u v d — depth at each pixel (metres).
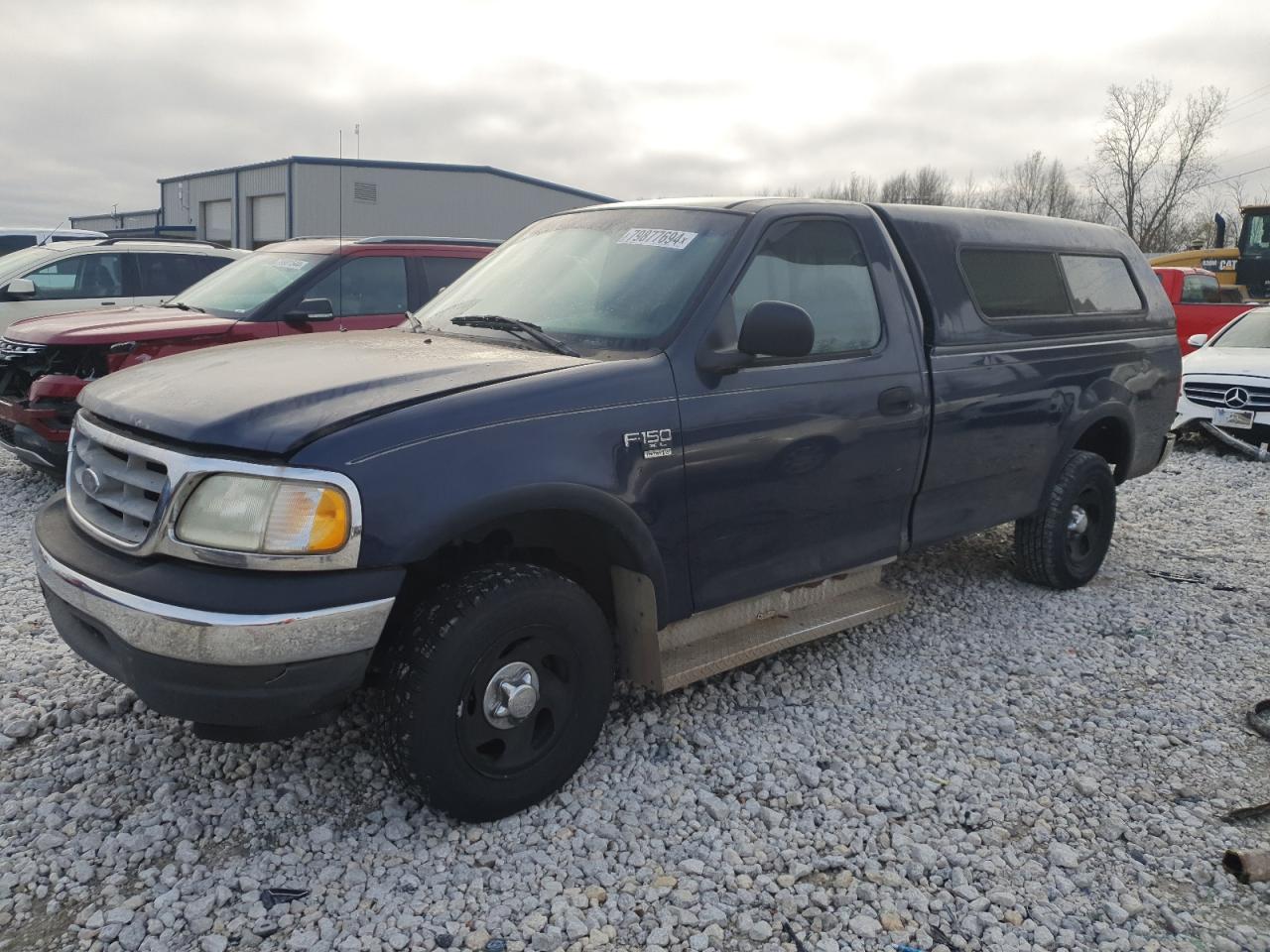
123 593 2.74
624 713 3.91
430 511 2.81
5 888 2.76
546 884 2.86
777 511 3.77
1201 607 5.40
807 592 4.15
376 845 3.01
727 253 3.71
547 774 3.20
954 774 3.58
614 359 3.43
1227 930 2.78
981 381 4.60
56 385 6.48
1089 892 2.95
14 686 3.93
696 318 3.53
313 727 2.87
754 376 3.65
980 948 2.70
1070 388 5.16
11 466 7.89
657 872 2.96
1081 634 4.97
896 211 4.54
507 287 4.13
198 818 3.11
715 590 3.65
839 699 4.14
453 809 3.02
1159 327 5.91
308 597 2.68
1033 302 5.05
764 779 3.47
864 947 2.68
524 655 3.09
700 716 3.92
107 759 3.43
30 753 3.47
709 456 3.48
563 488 3.06
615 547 3.35
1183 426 10.41
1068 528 5.38
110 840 2.96
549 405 3.11
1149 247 42.75
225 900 2.75
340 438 2.76
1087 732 3.94
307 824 3.11
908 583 5.65
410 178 30.69
